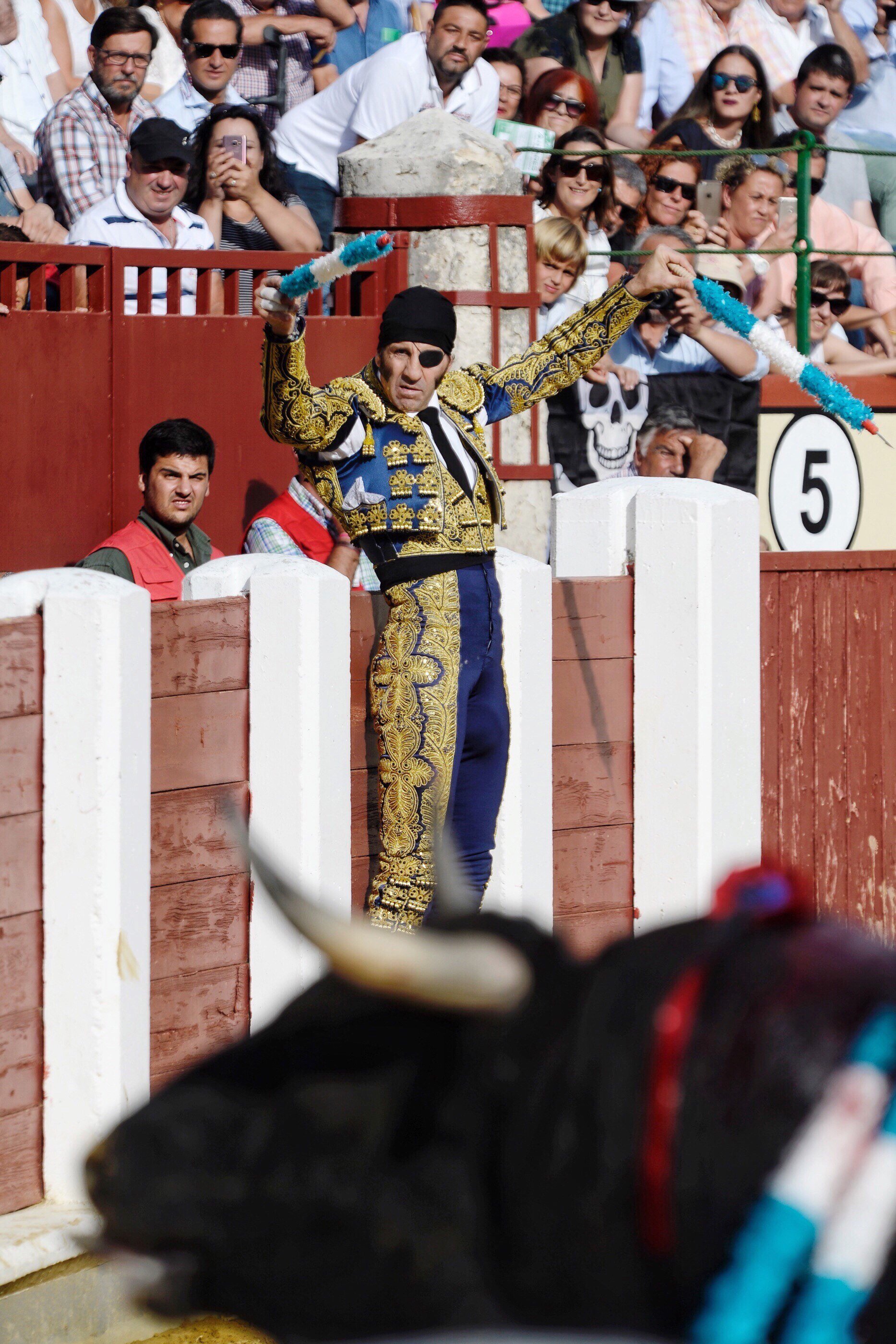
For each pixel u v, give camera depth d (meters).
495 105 26.64
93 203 23.97
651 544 18.00
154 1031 13.93
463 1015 2.62
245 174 23.83
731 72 28.86
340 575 14.62
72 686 12.40
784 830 21.36
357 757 15.82
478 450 15.00
